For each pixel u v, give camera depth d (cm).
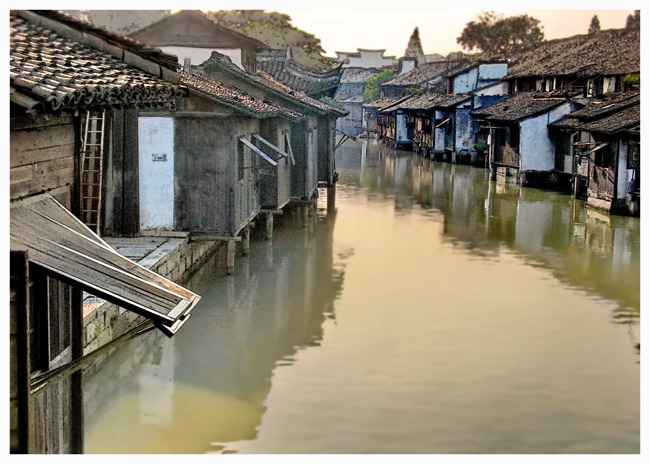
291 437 857
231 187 1481
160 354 1116
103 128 1384
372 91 7600
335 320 1290
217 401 940
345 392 976
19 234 583
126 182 1477
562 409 937
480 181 3484
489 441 850
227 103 1445
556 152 3259
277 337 1193
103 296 582
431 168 4119
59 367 612
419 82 6588
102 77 673
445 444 842
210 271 1628
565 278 1605
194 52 2572
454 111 4403
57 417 640
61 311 643
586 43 4366
